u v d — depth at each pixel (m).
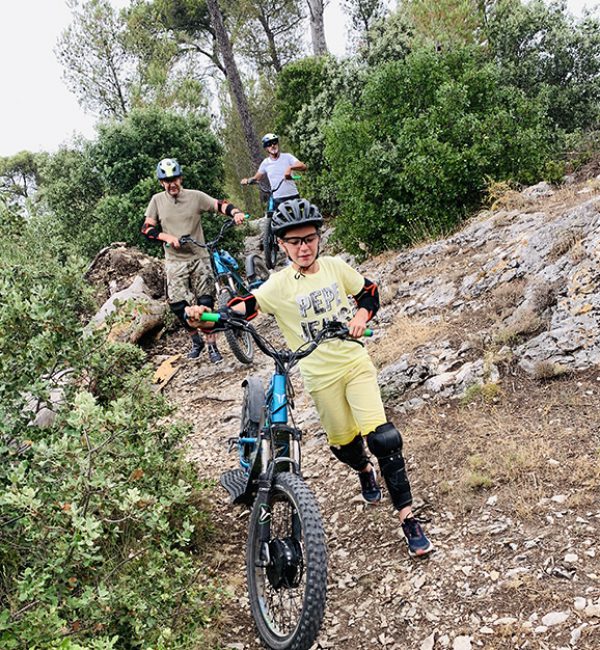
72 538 2.76
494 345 5.33
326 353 3.65
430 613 3.28
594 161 8.66
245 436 4.32
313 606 2.93
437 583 3.45
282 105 14.93
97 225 12.12
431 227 8.79
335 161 9.68
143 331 8.68
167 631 2.78
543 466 4.00
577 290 5.27
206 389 7.31
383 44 12.47
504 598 3.20
